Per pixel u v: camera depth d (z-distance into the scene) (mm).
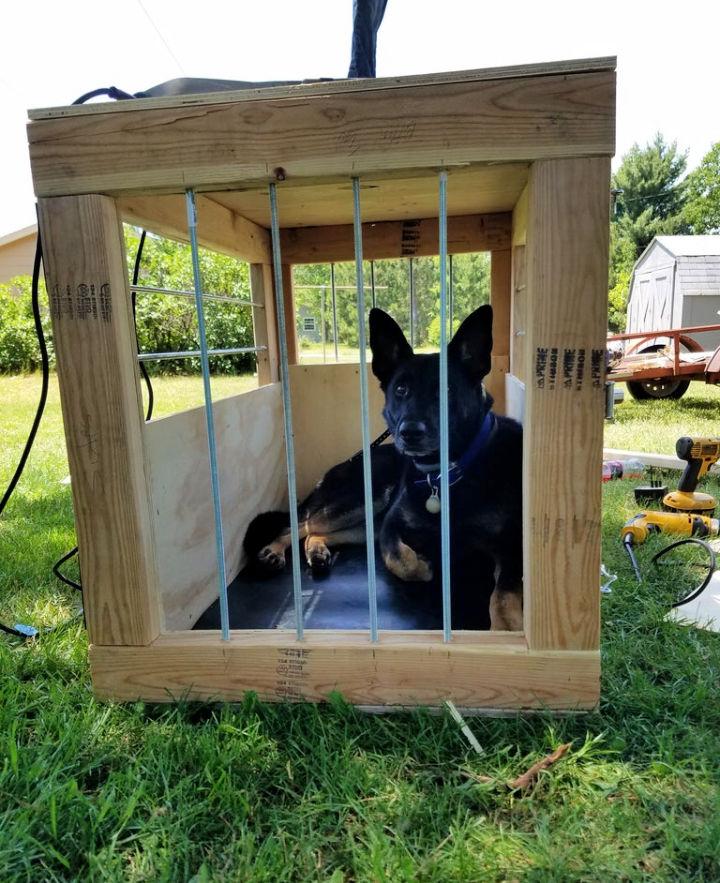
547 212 1395
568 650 1562
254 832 1232
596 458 1470
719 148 32438
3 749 1454
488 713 1604
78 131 1482
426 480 2230
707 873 1115
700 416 7340
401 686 1626
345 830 1240
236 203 2467
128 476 1615
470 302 6477
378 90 1398
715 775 1345
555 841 1181
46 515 3609
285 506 3459
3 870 1132
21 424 7098
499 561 2098
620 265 33531
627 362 8164
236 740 1479
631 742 1475
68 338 1565
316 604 2334
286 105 1427
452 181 2020
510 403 2719
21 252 12141
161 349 12320
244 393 2826
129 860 1180
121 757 1462
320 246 3217
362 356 1543
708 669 1779
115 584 1671
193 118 1453
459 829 1201
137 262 2107
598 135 1352
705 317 14375
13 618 2311
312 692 1653
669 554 2727
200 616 2285
